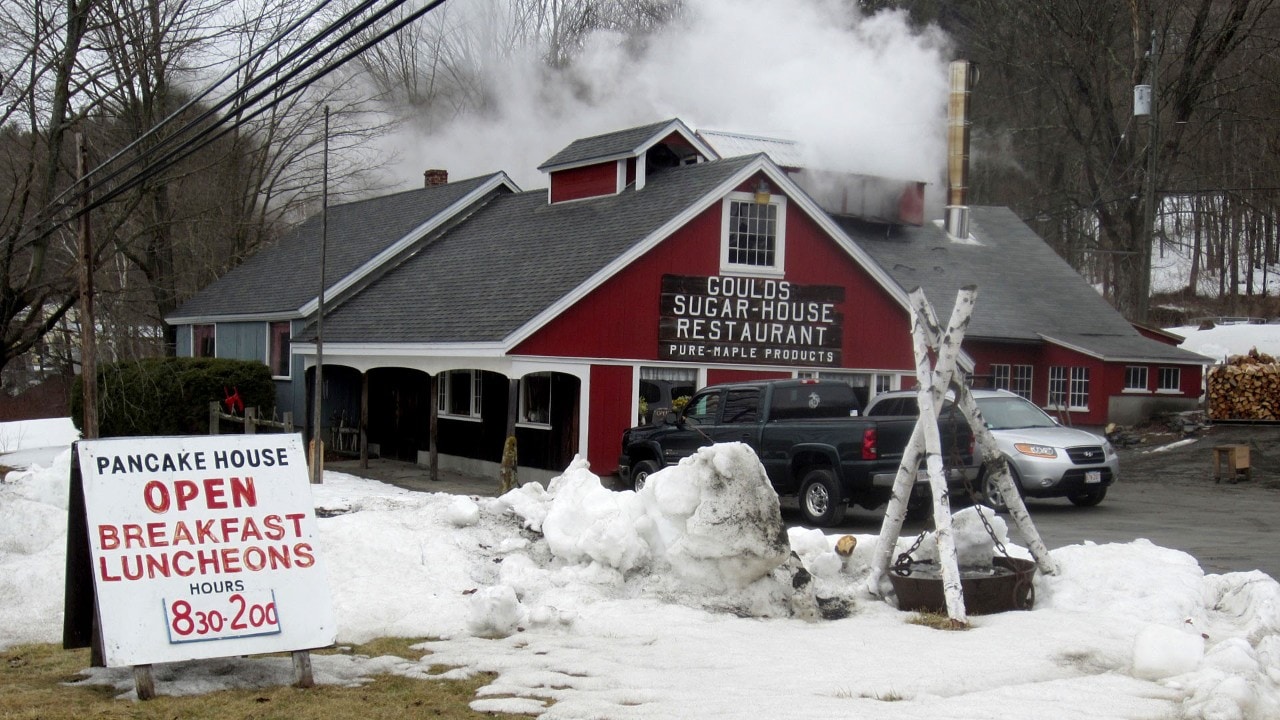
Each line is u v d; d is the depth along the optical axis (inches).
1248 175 1847.9
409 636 343.6
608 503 411.8
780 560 370.3
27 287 935.0
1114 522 657.6
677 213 828.0
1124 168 1669.5
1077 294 1307.8
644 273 825.5
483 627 343.3
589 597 374.0
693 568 377.1
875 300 918.4
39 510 430.3
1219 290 2329.0
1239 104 1760.6
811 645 326.0
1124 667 303.4
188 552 285.1
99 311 1010.7
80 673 301.6
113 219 1039.0
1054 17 1616.6
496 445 900.0
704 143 957.8
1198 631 345.4
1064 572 398.0
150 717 259.1
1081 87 1641.2
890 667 299.4
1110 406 1196.5
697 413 709.9
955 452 390.0
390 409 1067.9
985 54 1620.3
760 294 868.0
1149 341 1248.2
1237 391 1152.2
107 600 274.7
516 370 775.7
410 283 1020.5
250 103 380.8
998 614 370.0
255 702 272.2
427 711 264.7
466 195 1118.4
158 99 1062.4
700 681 286.4
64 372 1387.8
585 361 803.4
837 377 911.0
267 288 1173.1
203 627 280.7
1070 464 696.4
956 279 1258.6
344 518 433.7
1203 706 254.4
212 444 296.8
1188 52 1585.9
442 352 832.9
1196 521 661.9
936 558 410.9
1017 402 765.9
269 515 296.0
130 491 285.3
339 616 354.0
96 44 984.9
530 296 826.8
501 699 272.5
